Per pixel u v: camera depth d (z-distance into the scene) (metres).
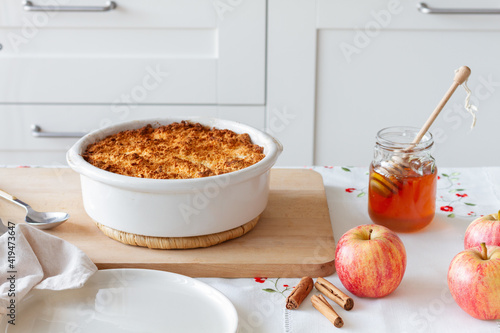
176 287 1.22
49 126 2.15
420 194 1.32
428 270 1.26
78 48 2.06
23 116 2.13
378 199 1.34
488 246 1.18
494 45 2.04
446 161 2.20
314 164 2.21
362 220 1.39
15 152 2.18
